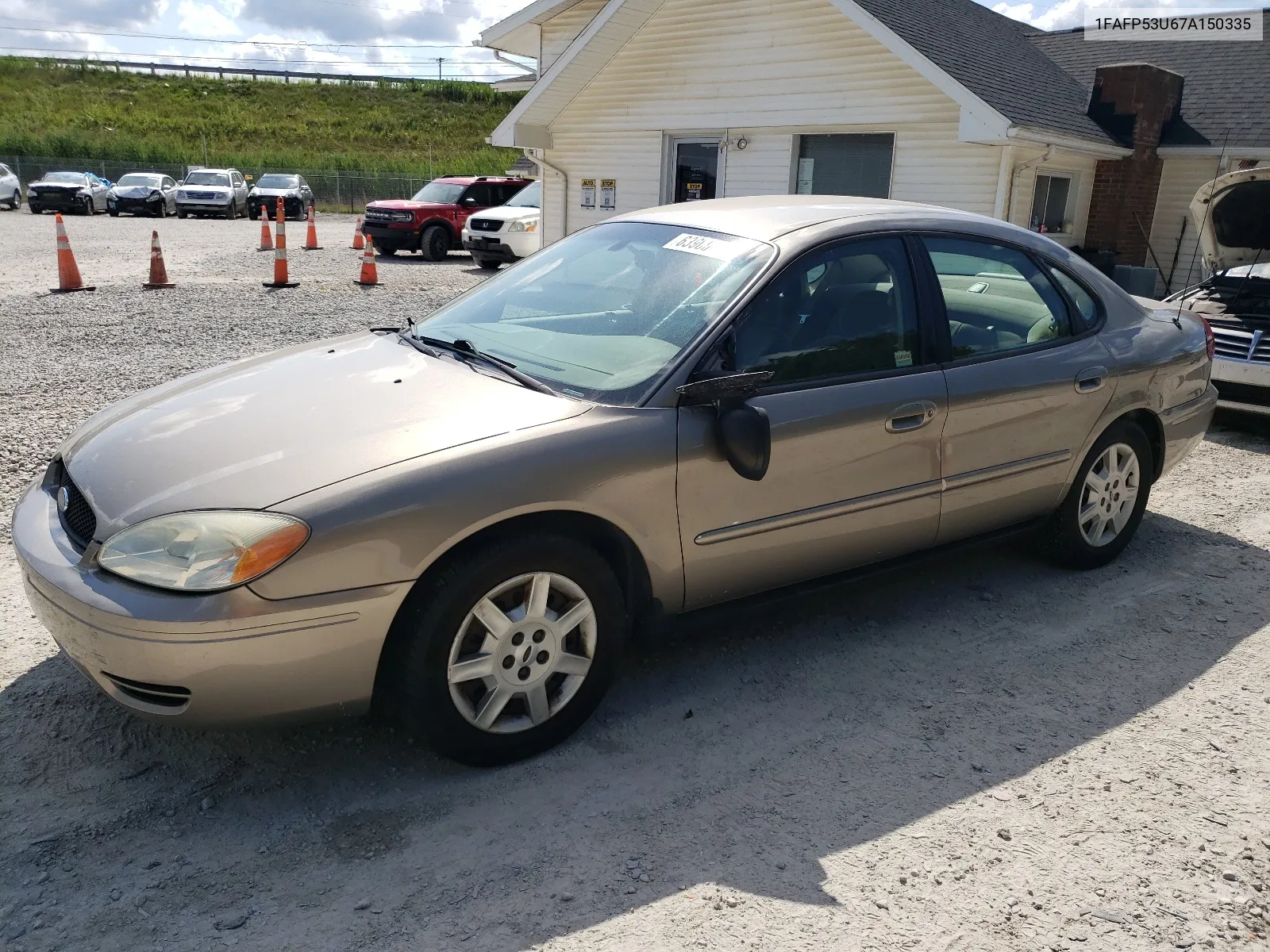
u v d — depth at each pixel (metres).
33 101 57.88
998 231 4.17
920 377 3.68
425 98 67.81
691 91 14.44
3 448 5.79
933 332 3.77
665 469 3.08
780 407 3.32
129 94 61.78
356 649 2.65
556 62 14.77
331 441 2.86
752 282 3.38
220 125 58.03
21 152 47.03
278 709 2.63
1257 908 2.48
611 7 13.80
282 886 2.47
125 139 51.62
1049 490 4.26
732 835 2.72
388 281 15.74
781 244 3.52
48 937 2.28
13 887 2.43
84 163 45.34
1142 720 3.38
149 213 33.25
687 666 3.69
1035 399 4.02
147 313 11.22
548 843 2.67
